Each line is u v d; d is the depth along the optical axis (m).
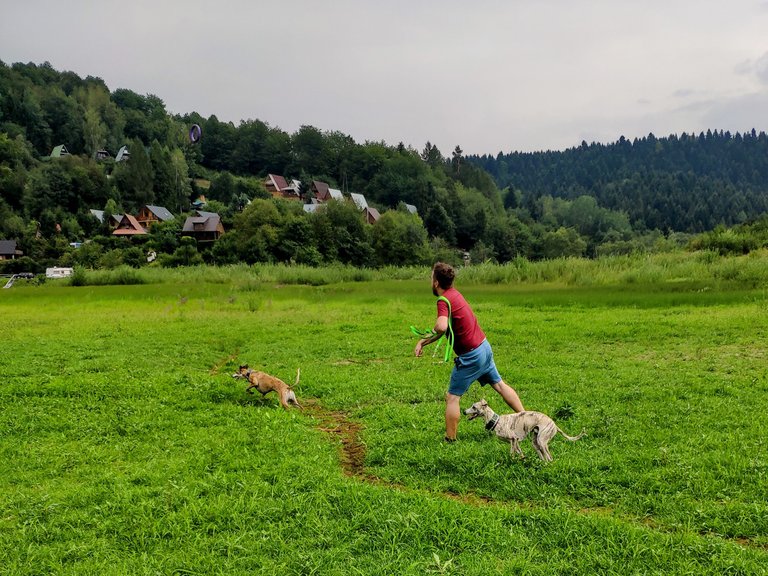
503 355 13.07
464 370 7.08
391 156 161.88
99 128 158.50
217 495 5.91
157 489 6.00
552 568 4.41
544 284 29.89
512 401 7.34
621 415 8.16
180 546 4.98
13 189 110.31
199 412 9.17
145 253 75.88
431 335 7.04
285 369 12.41
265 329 18.67
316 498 5.70
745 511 5.18
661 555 4.49
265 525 5.25
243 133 177.25
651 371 10.79
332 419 9.08
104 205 116.31
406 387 10.38
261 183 151.62
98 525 5.31
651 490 5.75
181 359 13.83
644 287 25.48
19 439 8.05
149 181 127.56
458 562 4.54
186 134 173.00
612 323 16.86
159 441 7.84
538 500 5.79
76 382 10.79
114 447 7.64
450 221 120.12
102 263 69.38
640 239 139.62
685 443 6.91
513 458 6.58
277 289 33.31
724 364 11.17
